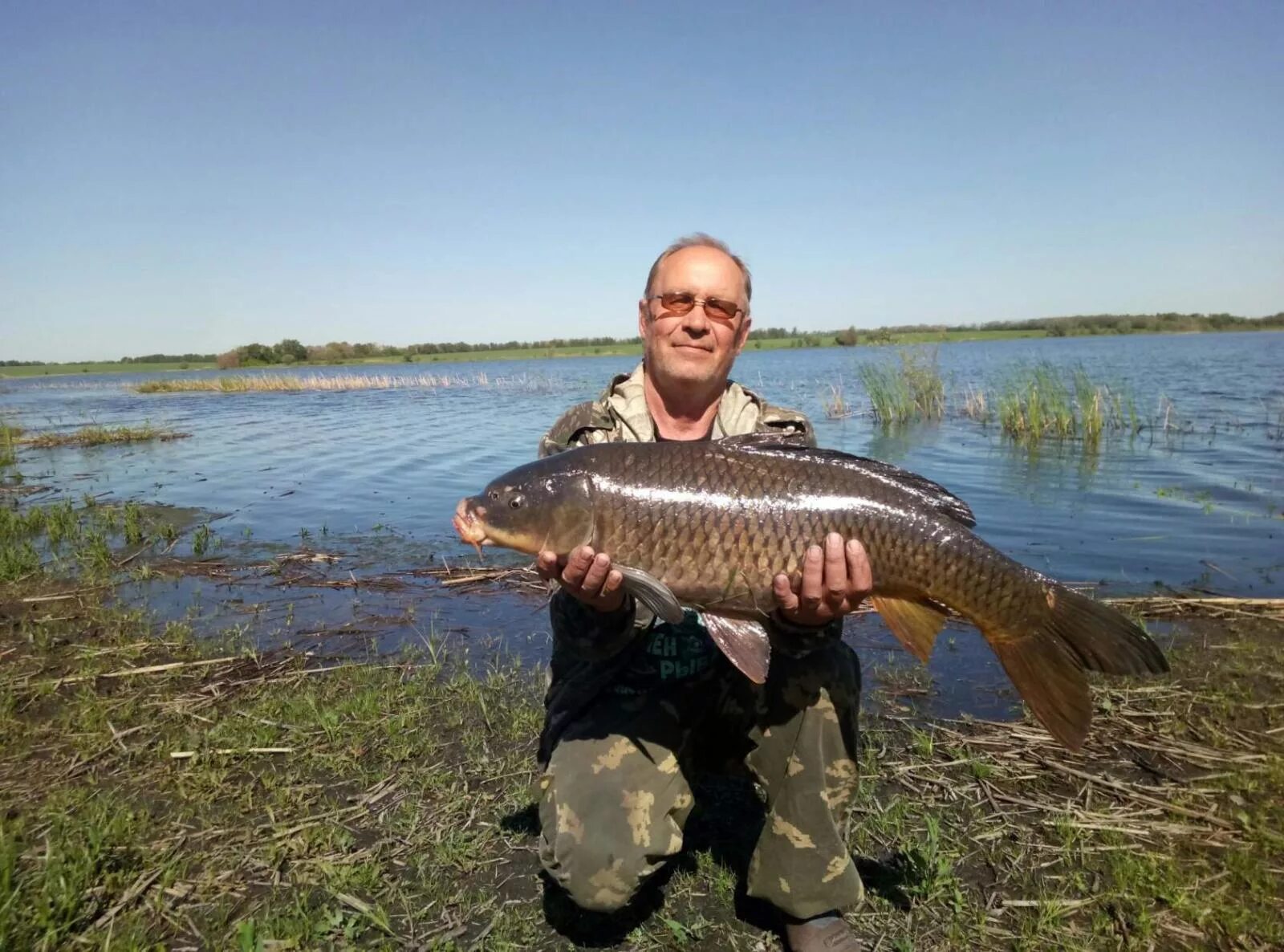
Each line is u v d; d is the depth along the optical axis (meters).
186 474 14.19
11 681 5.05
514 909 3.02
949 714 4.58
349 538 9.16
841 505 2.92
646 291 3.48
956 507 3.04
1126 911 2.96
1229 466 11.72
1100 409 15.33
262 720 4.43
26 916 2.80
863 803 3.65
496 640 5.86
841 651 3.04
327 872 3.16
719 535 2.92
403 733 4.31
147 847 3.31
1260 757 3.97
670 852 2.88
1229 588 6.64
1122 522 8.80
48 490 12.91
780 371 41.00
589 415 3.50
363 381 46.00
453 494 11.66
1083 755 4.05
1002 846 3.36
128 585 7.42
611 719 2.94
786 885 2.77
